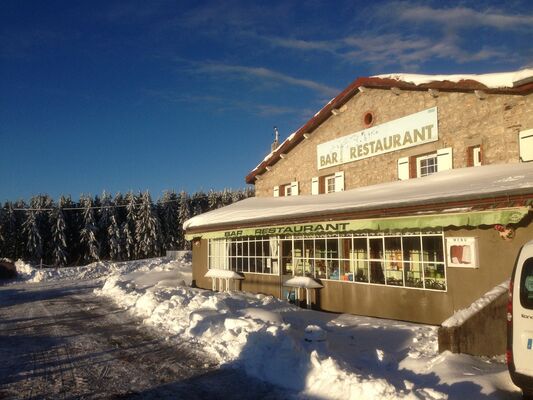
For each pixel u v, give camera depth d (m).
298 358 6.61
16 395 6.05
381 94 14.91
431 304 9.88
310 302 13.16
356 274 11.91
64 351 8.57
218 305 11.37
